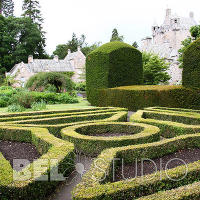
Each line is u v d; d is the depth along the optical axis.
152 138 5.85
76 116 8.77
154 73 23.11
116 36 58.97
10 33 47.06
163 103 11.65
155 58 23.50
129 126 7.14
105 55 15.22
